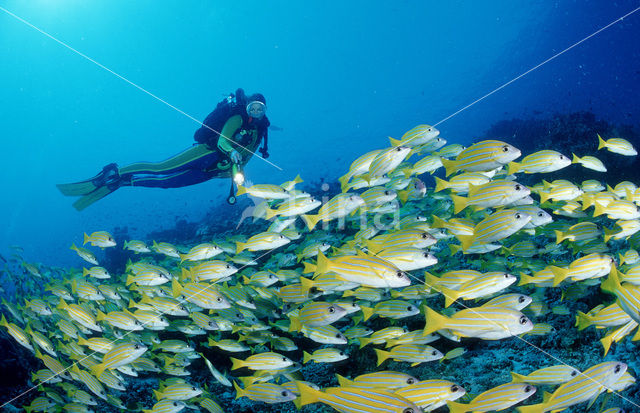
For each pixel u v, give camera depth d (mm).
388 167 5066
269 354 4414
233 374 6469
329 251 7633
